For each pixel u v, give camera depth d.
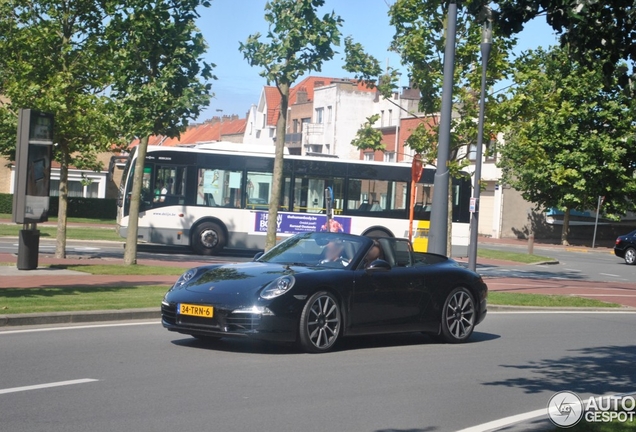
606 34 6.80
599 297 21.72
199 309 10.27
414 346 11.99
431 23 22.64
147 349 10.40
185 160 30.45
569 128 51.38
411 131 24.27
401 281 11.62
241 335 10.11
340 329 10.93
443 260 12.70
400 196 31.50
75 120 22.38
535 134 51.41
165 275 20.67
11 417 6.70
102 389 7.91
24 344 10.34
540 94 23.00
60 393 7.66
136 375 8.68
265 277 10.58
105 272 20.28
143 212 30.17
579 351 12.06
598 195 52.97
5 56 22.91
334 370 9.55
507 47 22.75
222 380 8.62
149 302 14.25
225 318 10.13
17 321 11.88
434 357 10.96
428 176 31.61
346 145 74.62
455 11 16.78
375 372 9.57
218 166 30.67
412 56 22.55
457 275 12.40
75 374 8.58
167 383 8.33
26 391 7.70
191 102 20.59
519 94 22.78
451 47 16.83
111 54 22.19
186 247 35.53
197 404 7.45
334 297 10.82
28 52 22.52
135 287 16.88
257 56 18.55
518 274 29.64
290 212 30.89
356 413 7.42
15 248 27.95
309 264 11.40
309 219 30.95
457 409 7.80
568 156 51.38
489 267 33.16
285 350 10.91
